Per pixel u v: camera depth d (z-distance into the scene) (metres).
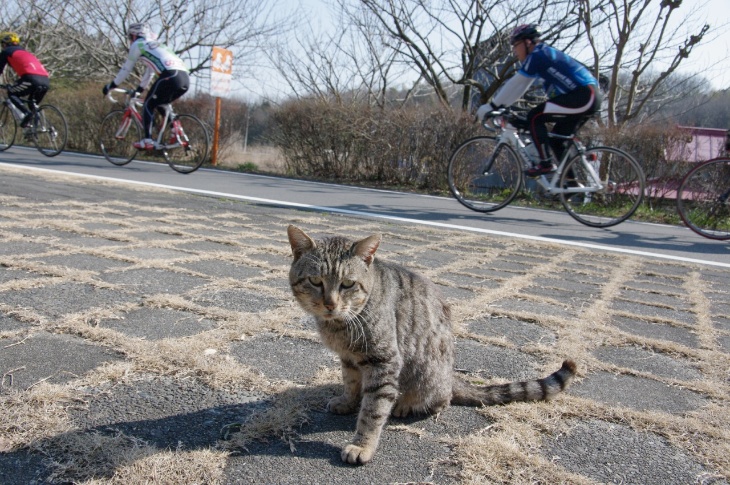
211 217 6.43
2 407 2.10
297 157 13.42
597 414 2.46
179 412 2.21
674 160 10.25
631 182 9.45
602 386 2.79
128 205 6.61
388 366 2.32
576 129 7.84
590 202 9.56
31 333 2.78
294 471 1.94
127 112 11.17
